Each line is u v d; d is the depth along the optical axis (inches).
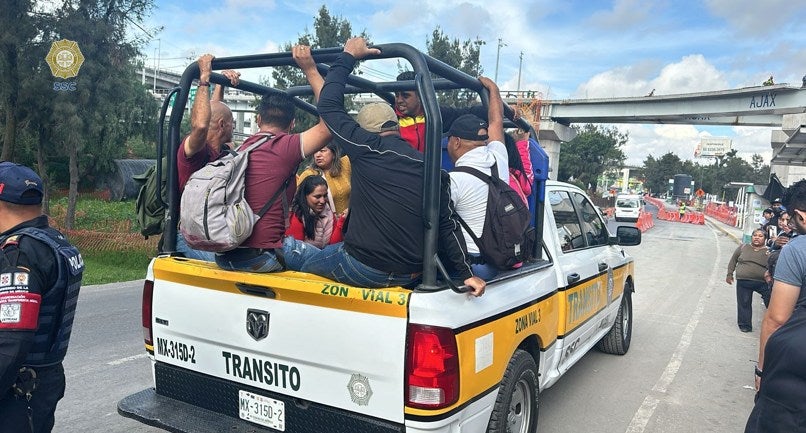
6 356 82.7
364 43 110.4
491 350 115.0
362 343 102.2
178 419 116.6
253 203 111.2
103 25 581.0
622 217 1380.4
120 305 317.7
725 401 200.7
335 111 105.8
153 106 1050.7
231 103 1154.7
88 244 495.8
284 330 109.4
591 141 2330.2
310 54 119.8
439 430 100.2
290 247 125.7
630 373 227.5
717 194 3951.8
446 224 104.7
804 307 100.7
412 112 156.5
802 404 95.2
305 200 149.8
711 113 1160.2
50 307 91.4
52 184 1127.0
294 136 114.8
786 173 1045.2
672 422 180.7
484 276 123.3
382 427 101.5
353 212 107.0
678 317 339.0
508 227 115.6
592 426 175.3
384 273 105.7
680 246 839.1
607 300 214.4
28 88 579.5
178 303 123.7
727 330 308.7
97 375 205.5
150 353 130.5
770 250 292.2
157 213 145.1
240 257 112.8
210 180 105.3
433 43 824.3
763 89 1031.6
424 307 98.4
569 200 195.8
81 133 602.2
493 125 132.3
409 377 99.0
